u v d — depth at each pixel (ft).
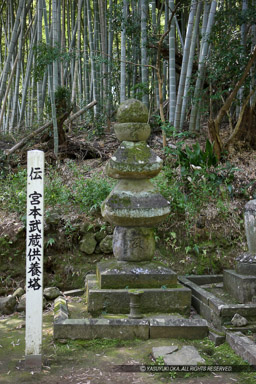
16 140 29.43
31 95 37.60
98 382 10.29
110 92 31.99
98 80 32.71
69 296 17.67
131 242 15.71
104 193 20.34
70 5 42.88
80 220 19.85
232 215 20.66
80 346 12.56
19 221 19.71
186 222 19.99
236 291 14.98
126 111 16.07
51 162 24.91
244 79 23.17
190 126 27.37
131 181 16.03
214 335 12.86
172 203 20.43
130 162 15.57
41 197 11.71
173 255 19.71
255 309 13.48
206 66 25.80
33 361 11.12
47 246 19.29
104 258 19.38
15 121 37.11
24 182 21.53
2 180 23.41
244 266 15.21
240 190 21.76
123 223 15.62
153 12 29.55
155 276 15.07
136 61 32.83
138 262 15.69
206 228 20.20
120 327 13.00
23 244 19.16
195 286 16.70
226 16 25.20
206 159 21.85
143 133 16.02
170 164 22.91
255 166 23.79
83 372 10.88
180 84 26.78
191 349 12.00
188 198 21.01
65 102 25.85
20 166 24.44
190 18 25.99
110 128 31.78
